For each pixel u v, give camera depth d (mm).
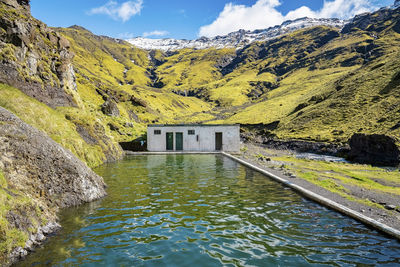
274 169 24922
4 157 10547
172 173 22797
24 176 10805
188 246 8438
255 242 8836
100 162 27906
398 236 9305
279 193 15898
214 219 11039
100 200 13656
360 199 14445
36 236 8406
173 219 10938
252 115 142000
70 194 12656
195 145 45719
